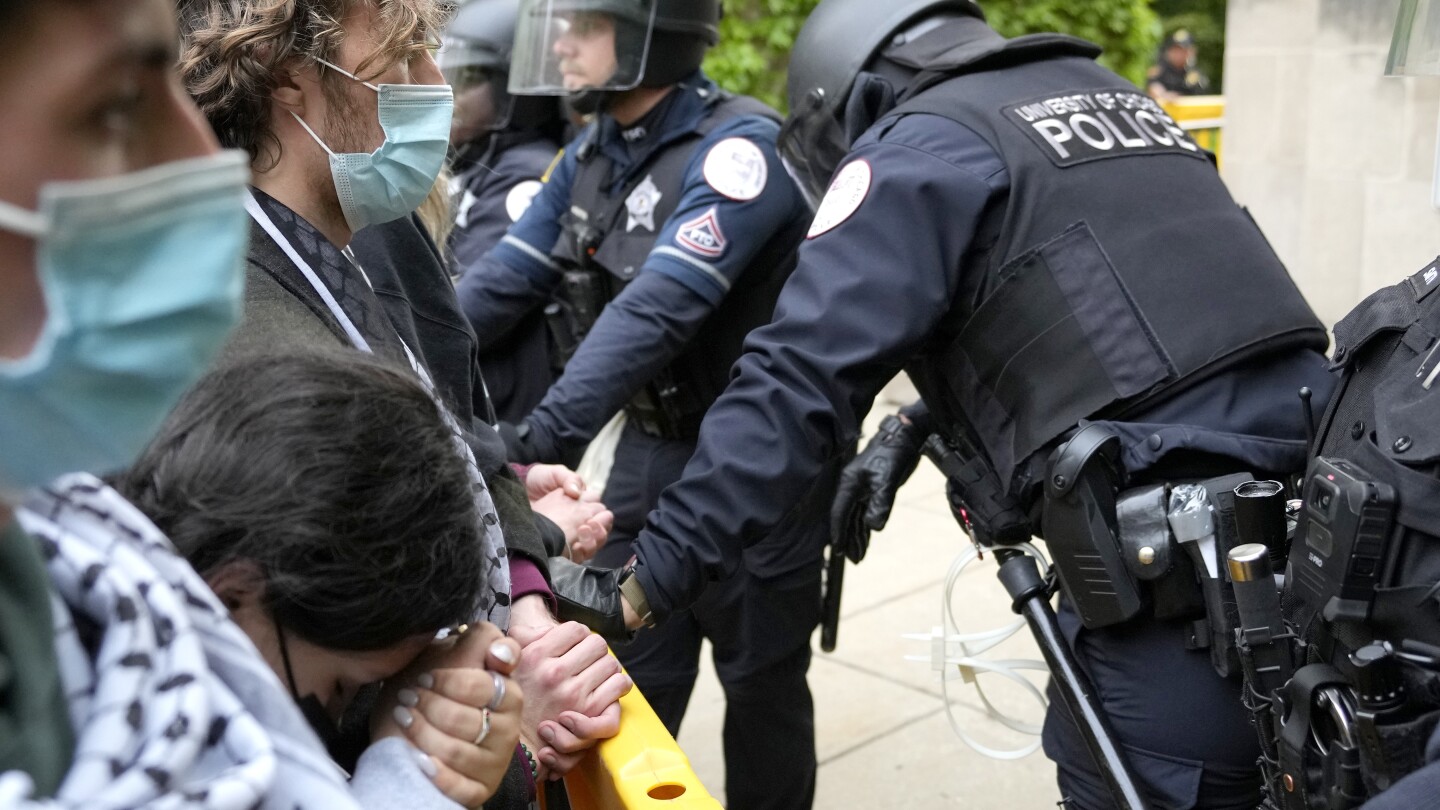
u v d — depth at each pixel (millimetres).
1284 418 1751
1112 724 1772
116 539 792
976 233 1809
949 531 4633
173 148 669
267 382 954
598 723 1442
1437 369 1355
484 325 3020
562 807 1737
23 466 640
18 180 599
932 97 1902
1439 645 1296
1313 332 1820
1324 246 4945
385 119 1386
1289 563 1504
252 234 1333
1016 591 1878
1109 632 1779
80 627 765
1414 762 1292
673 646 2670
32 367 605
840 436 1821
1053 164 1792
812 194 2268
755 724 2725
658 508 1870
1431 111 4559
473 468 1468
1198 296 1750
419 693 1077
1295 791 1457
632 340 2531
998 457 1852
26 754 675
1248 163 5156
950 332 1888
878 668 3703
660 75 2689
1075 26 6762
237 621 947
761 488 1803
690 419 2705
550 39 2709
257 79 1326
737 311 2668
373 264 1639
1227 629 1618
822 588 2787
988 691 3555
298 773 798
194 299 644
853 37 2080
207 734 737
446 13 1518
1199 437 1688
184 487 914
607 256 2791
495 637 1126
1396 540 1338
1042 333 1766
